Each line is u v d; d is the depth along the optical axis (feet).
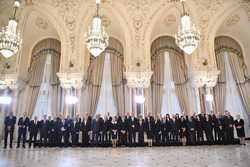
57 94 41.57
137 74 37.76
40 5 40.34
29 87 41.98
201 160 16.87
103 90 41.52
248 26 41.11
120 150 26.35
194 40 26.66
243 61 43.29
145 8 40.68
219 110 39.96
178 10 40.52
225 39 44.50
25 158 19.04
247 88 41.47
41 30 43.78
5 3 40.52
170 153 22.07
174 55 43.32
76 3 40.65
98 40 27.04
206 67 38.01
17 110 38.34
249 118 39.60
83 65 39.01
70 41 39.52
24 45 41.88
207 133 32.19
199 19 40.14
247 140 38.11
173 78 42.14
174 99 41.09
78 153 23.18
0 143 35.50
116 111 39.96
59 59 43.98
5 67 38.47
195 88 38.09
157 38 44.65
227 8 39.99
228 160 16.48
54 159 18.43
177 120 32.68
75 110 37.06
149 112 37.96
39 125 33.12
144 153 22.53
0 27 39.75
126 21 40.29
